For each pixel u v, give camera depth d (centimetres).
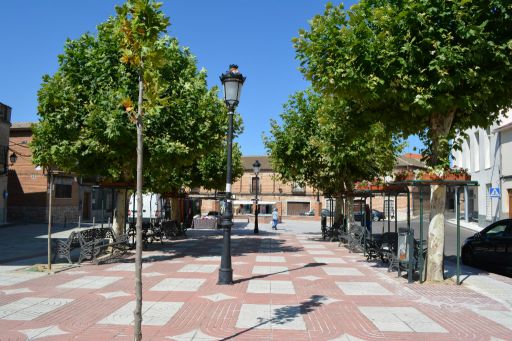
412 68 866
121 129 1113
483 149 3081
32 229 2578
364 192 1540
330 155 1700
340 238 1884
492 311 728
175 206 2402
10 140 3128
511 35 866
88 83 1235
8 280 956
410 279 975
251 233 2678
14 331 595
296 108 1942
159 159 1219
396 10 887
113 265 1187
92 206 3847
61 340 558
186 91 1277
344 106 1111
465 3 840
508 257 1266
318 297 816
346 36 904
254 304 757
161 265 1201
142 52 459
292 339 571
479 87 891
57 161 1155
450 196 4556
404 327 630
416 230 2733
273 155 2052
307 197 5184
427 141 1099
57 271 1073
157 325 627
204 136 1339
